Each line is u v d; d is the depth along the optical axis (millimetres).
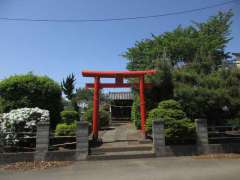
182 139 14141
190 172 10375
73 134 14406
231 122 15719
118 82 16844
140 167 11430
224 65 17797
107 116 24766
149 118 15203
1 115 13594
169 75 16859
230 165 11570
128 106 34531
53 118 16750
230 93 15312
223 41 28703
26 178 10039
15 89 15883
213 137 15211
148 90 17672
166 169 10961
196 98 15227
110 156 13227
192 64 18500
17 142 13250
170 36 28672
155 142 13719
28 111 13891
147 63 27125
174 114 14336
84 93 34375
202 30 30594
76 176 10180
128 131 20766
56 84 16969
